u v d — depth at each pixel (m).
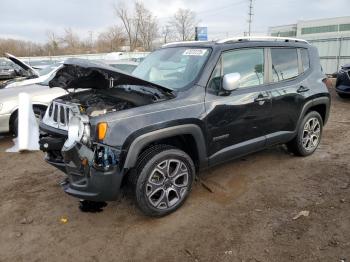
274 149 5.44
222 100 3.74
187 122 3.43
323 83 5.06
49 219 3.58
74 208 3.78
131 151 3.10
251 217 3.48
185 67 3.92
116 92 3.74
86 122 3.04
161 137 3.27
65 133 3.38
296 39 4.91
